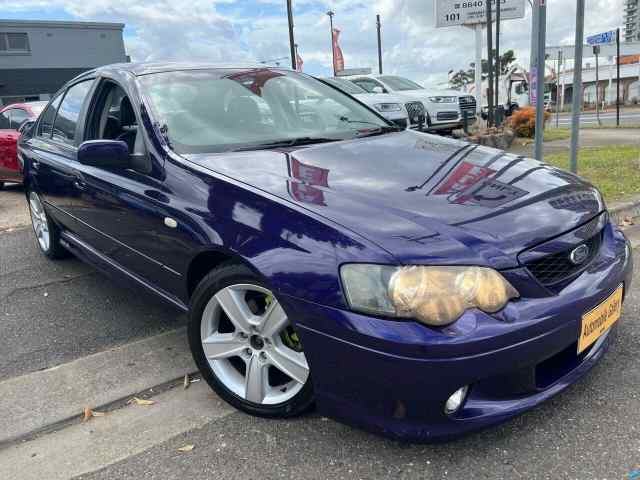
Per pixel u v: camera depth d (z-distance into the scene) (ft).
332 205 7.06
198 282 8.78
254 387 7.80
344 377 6.48
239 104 10.51
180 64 11.54
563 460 6.69
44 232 15.53
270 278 6.86
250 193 7.57
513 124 43.01
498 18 49.75
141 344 10.44
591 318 6.89
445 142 10.41
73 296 13.08
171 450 7.42
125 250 10.14
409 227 6.54
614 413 7.47
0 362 10.06
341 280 6.34
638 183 19.54
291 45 57.21
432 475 6.61
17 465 7.34
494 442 7.07
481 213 6.96
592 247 7.64
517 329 6.09
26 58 107.86
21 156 15.49
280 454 7.16
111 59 117.08
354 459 6.97
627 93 150.71
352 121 11.41
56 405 8.57
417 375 5.95
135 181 9.45
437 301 5.96
